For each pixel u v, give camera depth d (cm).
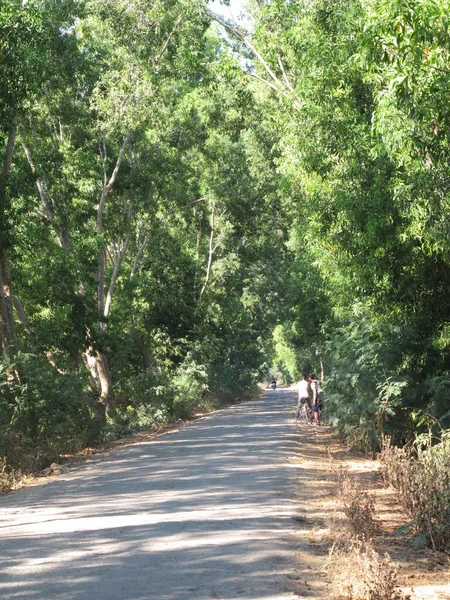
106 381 3759
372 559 736
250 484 1541
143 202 4197
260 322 8331
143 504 1323
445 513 962
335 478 1612
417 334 1864
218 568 824
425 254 1559
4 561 894
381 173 1616
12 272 3450
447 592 745
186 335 5200
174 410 4391
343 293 2217
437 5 1062
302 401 3828
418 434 1844
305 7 2184
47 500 1491
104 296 4344
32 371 2598
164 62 3816
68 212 3588
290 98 2466
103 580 783
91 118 3750
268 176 5159
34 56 2409
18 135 3497
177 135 4453
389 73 1170
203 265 5959
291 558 871
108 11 3747
